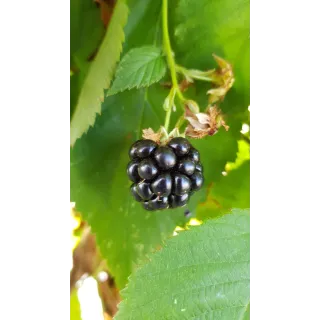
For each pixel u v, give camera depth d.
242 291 0.13
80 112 0.14
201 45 0.16
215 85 0.16
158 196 0.13
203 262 0.13
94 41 0.15
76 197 0.16
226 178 0.17
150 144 0.13
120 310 0.13
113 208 0.16
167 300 0.13
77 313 0.16
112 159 0.16
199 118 0.14
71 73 0.15
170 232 0.17
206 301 0.13
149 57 0.14
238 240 0.13
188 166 0.13
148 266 0.13
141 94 0.16
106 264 0.16
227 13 0.15
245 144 0.16
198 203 0.17
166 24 0.14
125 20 0.14
